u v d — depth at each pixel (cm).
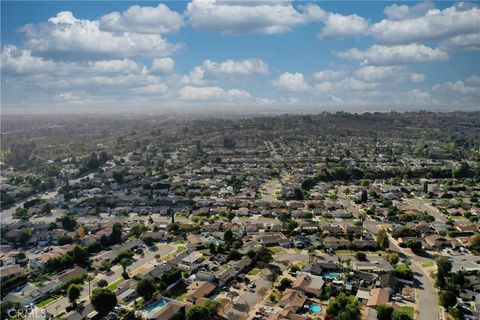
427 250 18375
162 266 16200
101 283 14912
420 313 12888
